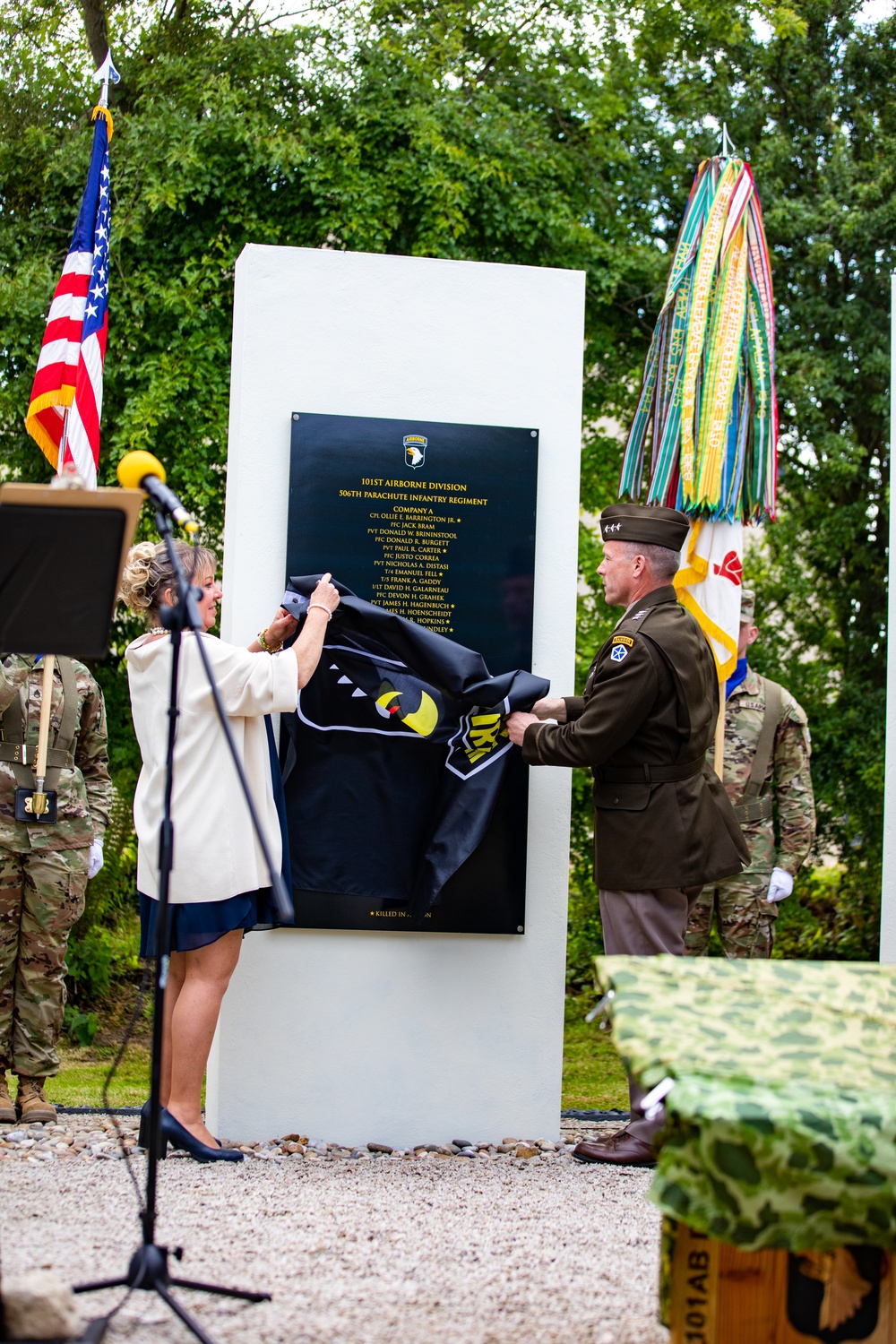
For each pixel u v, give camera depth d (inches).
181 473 308.8
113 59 346.9
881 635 357.4
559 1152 171.6
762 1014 98.5
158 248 317.7
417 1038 173.9
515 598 178.5
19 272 308.5
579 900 347.3
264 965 171.6
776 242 354.0
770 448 208.8
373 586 175.6
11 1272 109.3
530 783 178.1
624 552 168.2
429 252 316.2
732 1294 92.0
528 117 337.1
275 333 177.0
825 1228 88.6
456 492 178.2
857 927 355.9
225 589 176.6
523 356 182.5
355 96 327.0
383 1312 105.8
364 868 171.9
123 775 320.5
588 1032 319.6
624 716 158.6
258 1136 170.2
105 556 112.8
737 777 214.4
